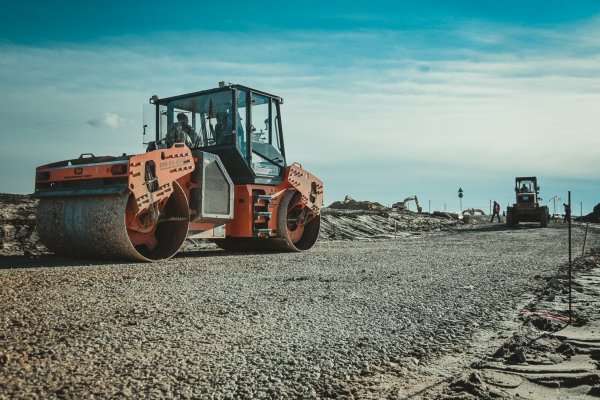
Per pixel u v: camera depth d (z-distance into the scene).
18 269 6.65
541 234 20.28
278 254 10.19
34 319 3.79
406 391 2.63
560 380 2.78
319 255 9.85
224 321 3.92
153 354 3.08
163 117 10.70
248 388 2.61
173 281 5.79
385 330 3.82
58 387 2.54
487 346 3.52
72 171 8.21
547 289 5.93
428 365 3.10
